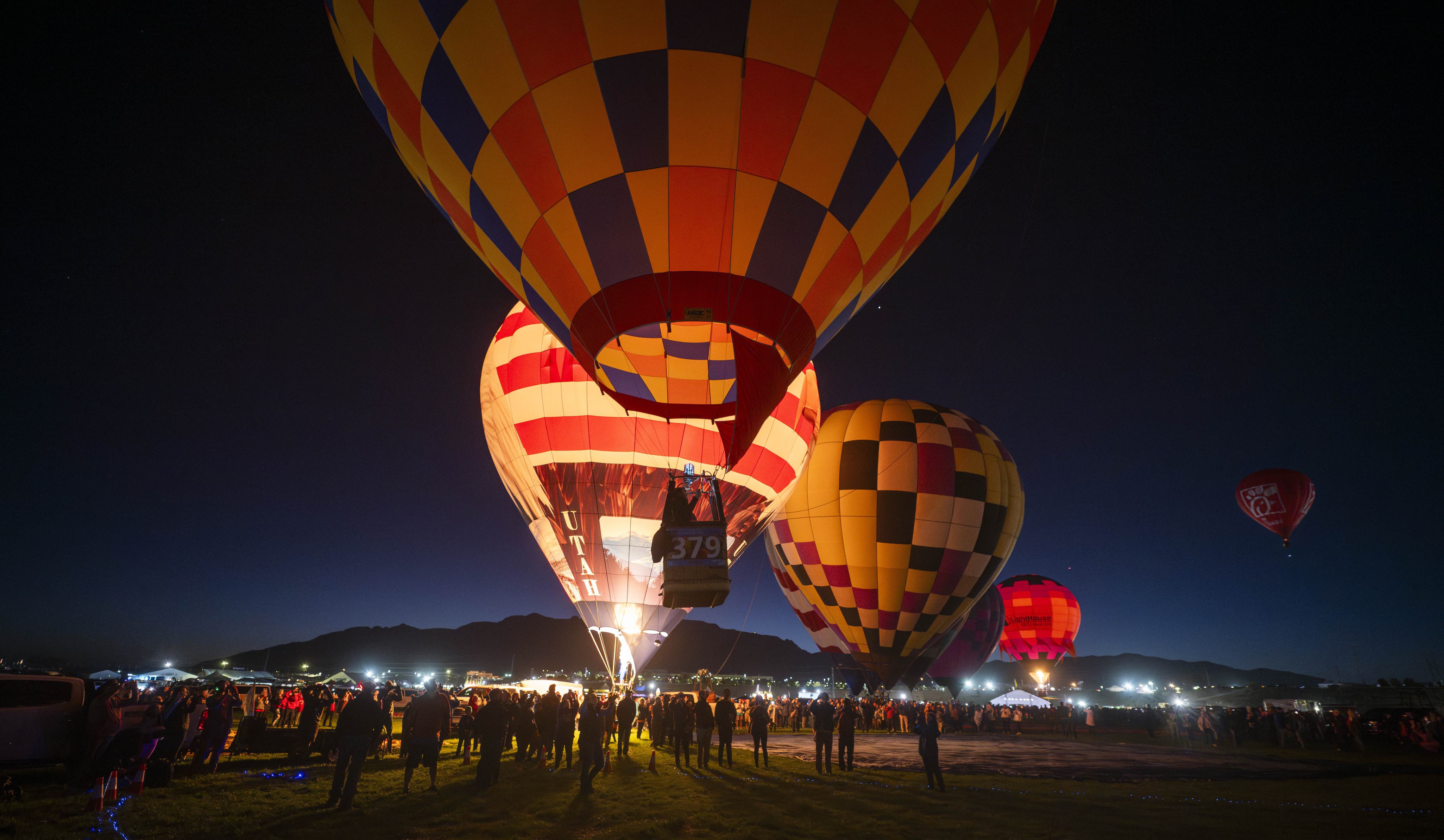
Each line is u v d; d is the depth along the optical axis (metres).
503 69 8.23
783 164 8.38
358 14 8.84
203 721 10.66
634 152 8.25
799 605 24.56
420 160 9.74
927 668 25.81
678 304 8.67
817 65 8.05
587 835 7.02
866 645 22.22
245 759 11.45
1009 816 8.34
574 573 17.00
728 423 9.95
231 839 6.37
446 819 7.39
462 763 11.80
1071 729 24.39
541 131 8.38
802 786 10.38
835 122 8.33
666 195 8.38
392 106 9.35
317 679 48.69
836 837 7.18
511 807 8.16
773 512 18.89
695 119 8.12
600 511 16.77
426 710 8.87
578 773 11.10
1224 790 10.74
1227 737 21.00
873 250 9.50
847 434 22.78
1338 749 18.48
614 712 13.59
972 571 22.16
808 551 22.55
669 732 15.64
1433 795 10.40
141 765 8.09
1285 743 19.50
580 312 9.10
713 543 8.41
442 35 8.31
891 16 8.10
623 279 8.71
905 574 21.66
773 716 26.56
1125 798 9.77
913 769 12.85
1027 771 12.88
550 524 17.27
